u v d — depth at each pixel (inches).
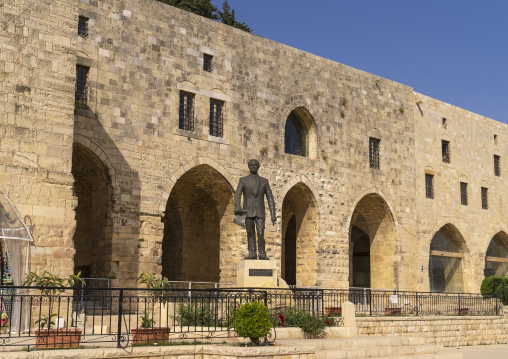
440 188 1846.7
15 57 882.1
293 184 1465.3
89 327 872.9
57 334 630.5
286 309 930.7
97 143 1163.3
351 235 1911.9
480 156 2030.0
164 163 1254.9
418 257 1732.3
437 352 937.5
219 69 1376.7
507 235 2092.8
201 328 799.7
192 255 1594.5
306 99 1529.3
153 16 1282.0
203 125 1330.0
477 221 1967.3
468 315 1462.8
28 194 871.1
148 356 637.9
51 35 922.7
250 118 1413.6
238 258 1363.2
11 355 547.2
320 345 813.9
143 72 1248.2
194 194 1600.6
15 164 863.7
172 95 1288.1
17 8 893.8
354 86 1648.6
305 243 1518.2
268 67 1467.8
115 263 1159.6
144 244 1203.2
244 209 1038.4
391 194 1684.3
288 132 1540.4
